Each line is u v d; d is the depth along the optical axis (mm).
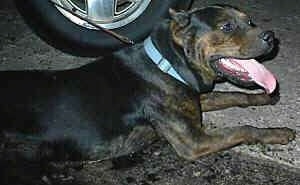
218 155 1625
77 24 1925
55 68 2014
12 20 2326
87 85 1585
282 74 1955
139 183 1555
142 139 1636
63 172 1600
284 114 1760
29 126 1543
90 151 1588
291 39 2162
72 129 1555
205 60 1550
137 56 1599
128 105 1582
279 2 2453
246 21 1539
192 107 1589
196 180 1549
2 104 1549
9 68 2020
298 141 1644
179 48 1552
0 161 1574
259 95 1784
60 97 1562
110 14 1914
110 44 1956
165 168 1599
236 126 1639
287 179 1535
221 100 1763
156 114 1578
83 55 2027
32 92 1562
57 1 1898
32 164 1586
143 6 1942
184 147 1578
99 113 1571
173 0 1945
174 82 1569
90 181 1572
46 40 2029
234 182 1534
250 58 1533
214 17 1521
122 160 1633
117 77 1595
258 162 1594
